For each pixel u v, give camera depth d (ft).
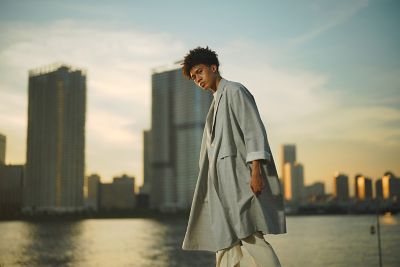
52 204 456.86
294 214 500.74
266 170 7.59
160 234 199.52
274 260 7.51
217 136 7.90
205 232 8.02
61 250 104.32
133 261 86.33
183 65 8.30
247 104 7.65
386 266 78.33
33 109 483.51
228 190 7.69
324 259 91.09
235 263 7.72
